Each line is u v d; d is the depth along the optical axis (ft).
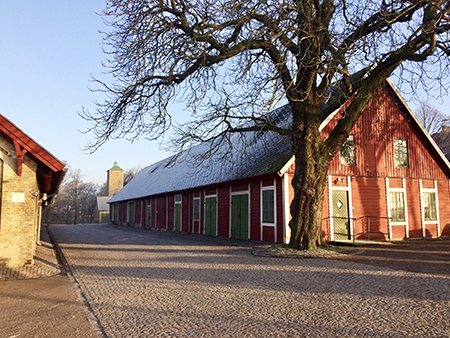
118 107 42.06
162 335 15.89
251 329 16.33
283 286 24.59
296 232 42.60
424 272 28.58
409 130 65.98
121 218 158.92
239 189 66.13
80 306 21.29
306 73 41.42
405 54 40.45
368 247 48.78
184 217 90.38
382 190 61.46
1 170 33.65
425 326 15.92
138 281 28.25
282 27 38.55
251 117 44.01
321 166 42.65
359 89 43.34
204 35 37.91
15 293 24.90
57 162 33.40
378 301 20.15
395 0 37.29
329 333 15.47
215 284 26.02
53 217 261.44
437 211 66.69
